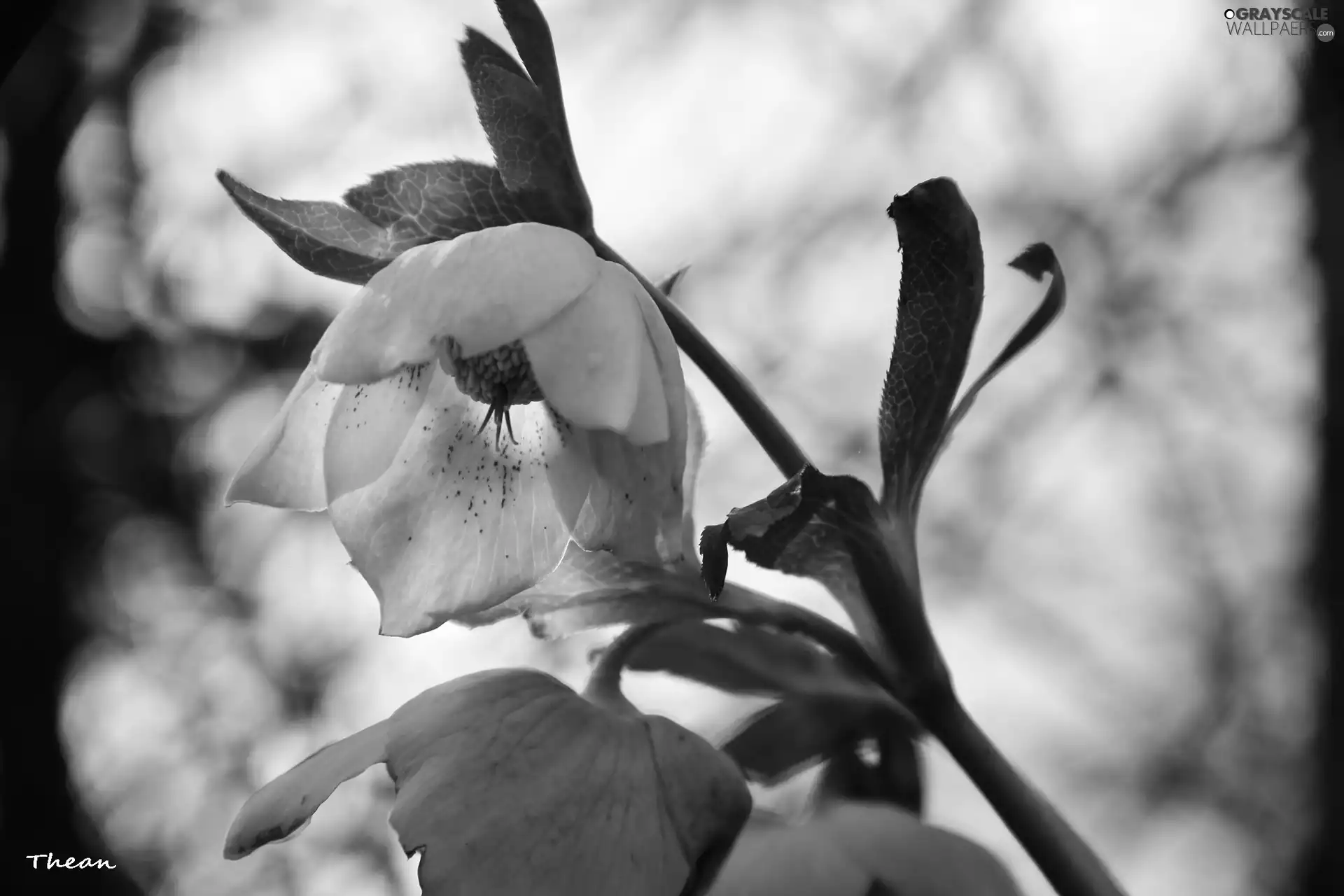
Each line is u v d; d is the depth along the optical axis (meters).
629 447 0.26
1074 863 0.27
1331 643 0.51
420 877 0.26
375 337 0.25
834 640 0.27
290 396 0.26
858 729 0.29
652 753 0.26
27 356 0.62
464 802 0.26
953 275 0.27
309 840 0.48
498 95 0.27
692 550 0.28
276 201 0.27
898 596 0.27
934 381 0.27
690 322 0.27
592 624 0.28
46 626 0.60
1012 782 0.27
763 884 0.28
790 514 0.26
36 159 0.63
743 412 0.27
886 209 0.26
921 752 0.29
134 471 0.63
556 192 0.27
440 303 0.25
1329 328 0.51
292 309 0.63
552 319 0.25
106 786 0.61
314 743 0.60
